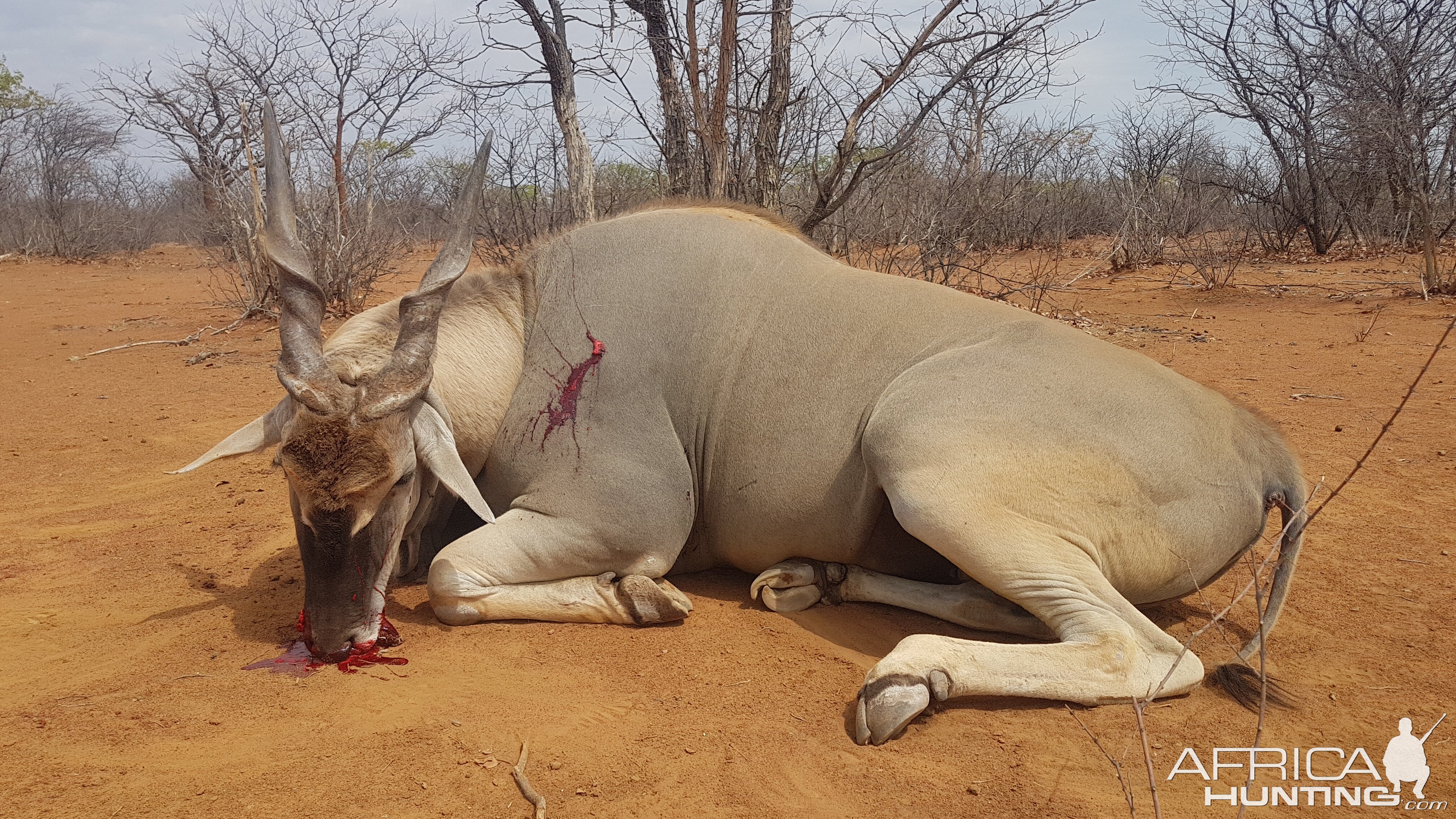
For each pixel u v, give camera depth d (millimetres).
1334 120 19953
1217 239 25047
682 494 4742
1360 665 4203
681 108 10227
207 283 23016
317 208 14852
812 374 4617
